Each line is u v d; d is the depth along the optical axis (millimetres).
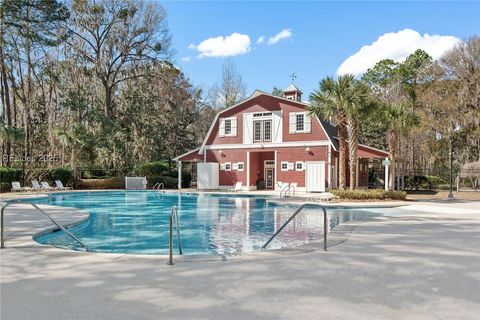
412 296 4797
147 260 6746
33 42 33688
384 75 52031
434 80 40531
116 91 44000
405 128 23172
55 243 10211
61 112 39875
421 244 8344
